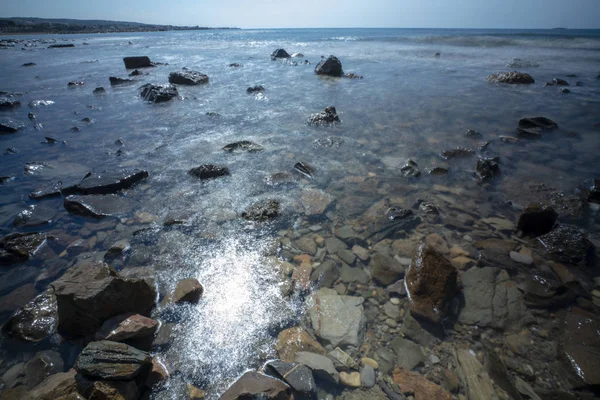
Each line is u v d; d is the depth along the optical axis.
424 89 14.78
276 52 27.89
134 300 3.50
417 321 3.61
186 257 4.46
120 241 4.75
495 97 13.29
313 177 6.75
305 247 4.72
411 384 2.97
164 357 3.16
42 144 8.63
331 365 3.08
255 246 4.69
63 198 6.01
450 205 5.81
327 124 9.94
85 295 3.20
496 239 4.88
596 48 30.36
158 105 12.59
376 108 11.79
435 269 3.83
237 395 2.66
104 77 19.19
